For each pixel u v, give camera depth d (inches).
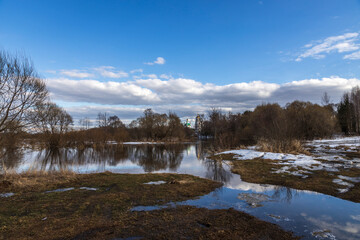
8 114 431.5
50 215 218.7
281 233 179.5
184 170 523.2
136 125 2487.7
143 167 596.1
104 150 1179.3
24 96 451.2
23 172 438.6
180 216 214.8
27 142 592.7
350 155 659.4
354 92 1866.4
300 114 1413.6
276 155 615.5
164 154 955.3
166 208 239.3
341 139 1355.8
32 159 788.6
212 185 345.1
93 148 1304.1
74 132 1357.0
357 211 229.5
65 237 172.2
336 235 176.6
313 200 266.5
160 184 352.5
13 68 430.9
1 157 469.7
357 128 1758.1
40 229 186.2
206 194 296.8
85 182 370.3
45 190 318.7
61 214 221.6
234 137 1208.2
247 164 529.7
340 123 1952.5
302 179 365.4
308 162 514.6
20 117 454.0
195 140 2249.0
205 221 202.4
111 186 342.0
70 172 458.3
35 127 498.0
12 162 618.8
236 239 168.6
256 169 465.7
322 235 176.4
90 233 179.0
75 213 224.4
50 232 180.5
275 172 427.8
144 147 1400.1
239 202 261.7
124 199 271.4
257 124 1480.1
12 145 485.1
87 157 860.0
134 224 196.2
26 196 285.1
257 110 1824.6
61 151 1111.6
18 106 443.5
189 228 187.8
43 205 249.0
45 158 826.2
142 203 256.8
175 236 173.0
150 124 2190.0
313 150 816.3
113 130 2522.1
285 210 233.8
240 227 189.9
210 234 175.9
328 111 1670.8
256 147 840.9
